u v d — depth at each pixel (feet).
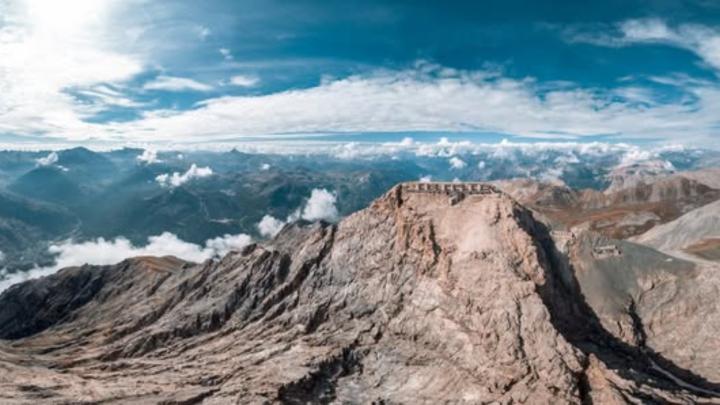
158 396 429.79
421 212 587.27
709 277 568.00
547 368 420.77
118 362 540.93
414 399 431.84
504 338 449.89
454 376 444.55
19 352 645.51
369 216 628.28
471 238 539.70
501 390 417.08
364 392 449.06
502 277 494.18
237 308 621.31
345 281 587.27
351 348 499.51
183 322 615.57
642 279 581.53
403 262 565.53
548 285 513.86
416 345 492.54
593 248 595.06
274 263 655.35
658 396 411.75
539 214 632.38
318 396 440.45
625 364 473.67
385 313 535.60
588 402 401.70
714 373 478.59
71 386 451.94
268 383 440.45
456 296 507.71
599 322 533.14
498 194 594.24
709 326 524.11
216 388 445.37
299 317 560.61
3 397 413.59
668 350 513.04
